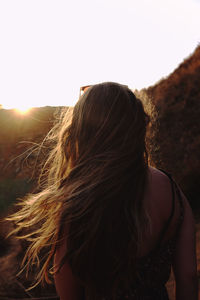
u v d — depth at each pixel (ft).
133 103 2.70
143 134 2.71
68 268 2.47
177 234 2.72
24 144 33.12
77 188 2.46
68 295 2.53
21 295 12.10
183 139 27.12
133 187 2.51
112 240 2.40
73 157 2.75
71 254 2.39
